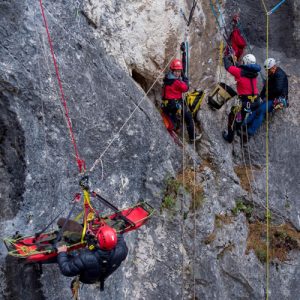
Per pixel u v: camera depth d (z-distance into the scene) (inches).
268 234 321.1
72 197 235.8
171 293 281.7
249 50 343.9
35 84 221.3
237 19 321.4
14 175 212.7
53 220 205.2
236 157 327.3
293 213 332.8
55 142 228.4
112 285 257.4
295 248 327.6
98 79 250.1
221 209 303.6
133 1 267.9
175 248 283.7
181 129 300.7
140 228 278.7
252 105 314.0
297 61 354.0
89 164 244.1
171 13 281.0
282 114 338.0
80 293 238.4
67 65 235.5
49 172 225.0
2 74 210.4
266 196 326.3
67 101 233.8
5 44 213.5
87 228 186.5
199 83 313.3
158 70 284.8
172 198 284.4
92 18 251.8
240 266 301.1
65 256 180.7
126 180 264.4
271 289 312.3
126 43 268.8
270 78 313.6
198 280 286.7
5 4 213.6
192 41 300.5
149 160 275.0
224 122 320.2
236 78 297.7
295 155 338.0
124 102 261.4
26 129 217.3
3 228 207.8
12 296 209.5
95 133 246.5
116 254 182.9
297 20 354.6
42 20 227.5
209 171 302.7
